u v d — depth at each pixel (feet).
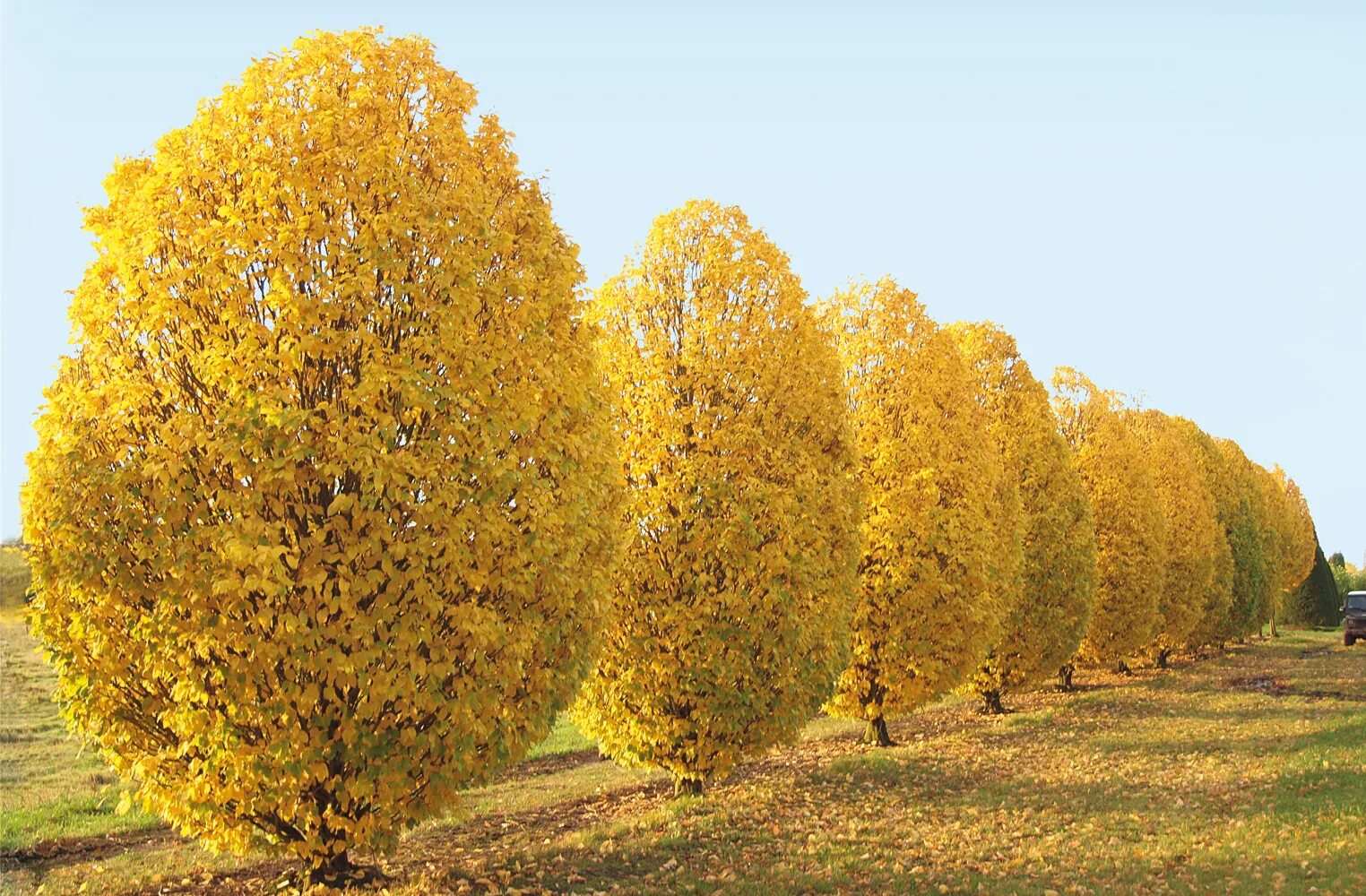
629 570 39.96
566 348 30.27
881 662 56.49
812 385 43.83
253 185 26.00
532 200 30.94
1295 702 74.49
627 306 43.83
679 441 41.22
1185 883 28.81
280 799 25.14
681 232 43.86
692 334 42.32
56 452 25.41
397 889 27.86
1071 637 75.05
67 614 25.72
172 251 26.32
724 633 39.37
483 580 26.02
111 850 39.60
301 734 24.68
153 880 33.19
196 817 26.08
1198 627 118.42
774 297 43.65
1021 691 76.07
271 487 24.68
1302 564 187.01
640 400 42.01
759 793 42.37
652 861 31.78
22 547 26.35
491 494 26.22
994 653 72.59
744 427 40.81
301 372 25.71
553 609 28.32
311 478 25.39
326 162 26.20
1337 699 76.89
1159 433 107.86
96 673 25.93
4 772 53.06
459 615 25.59
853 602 45.44
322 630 24.43
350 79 27.63
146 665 25.02
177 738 26.55
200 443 24.49
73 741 61.21
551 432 28.40
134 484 24.73
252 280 26.20
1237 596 128.06
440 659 25.90
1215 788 42.70
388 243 26.08
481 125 30.27
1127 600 89.30
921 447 57.41
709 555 40.11
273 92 27.14
